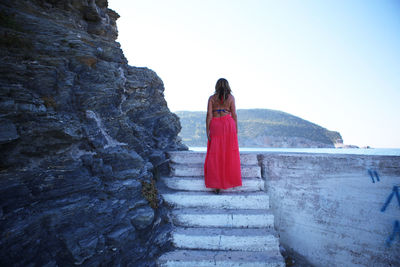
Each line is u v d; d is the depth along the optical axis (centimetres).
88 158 266
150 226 293
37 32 262
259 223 319
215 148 350
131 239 268
